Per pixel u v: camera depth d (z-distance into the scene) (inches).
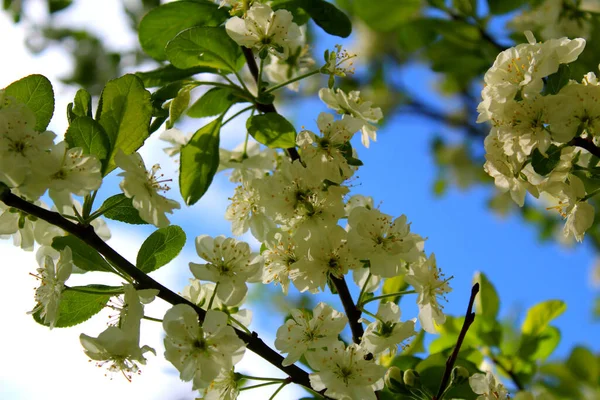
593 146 18.7
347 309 19.7
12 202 18.0
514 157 19.0
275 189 19.5
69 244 18.5
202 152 20.9
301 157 19.7
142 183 18.4
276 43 20.8
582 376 24.0
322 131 19.8
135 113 19.1
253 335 18.9
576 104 18.6
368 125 20.8
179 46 20.9
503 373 22.7
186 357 18.2
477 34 25.7
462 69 25.9
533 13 26.4
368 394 18.9
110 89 19.1
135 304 18.1
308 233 19.4
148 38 21.9
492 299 23.0
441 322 19.8
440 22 25.6
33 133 18.0
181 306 18.2
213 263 19.1
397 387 19.3
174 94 20.8
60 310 18.6
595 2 26.5
